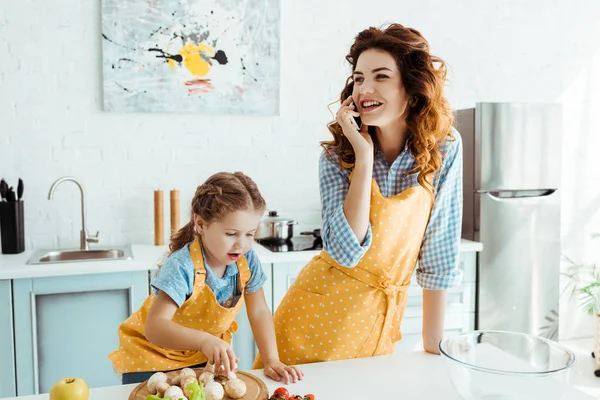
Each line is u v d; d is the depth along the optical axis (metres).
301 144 3.43
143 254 2.84
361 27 3.46
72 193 3.10
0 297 2.47
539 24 3.78
